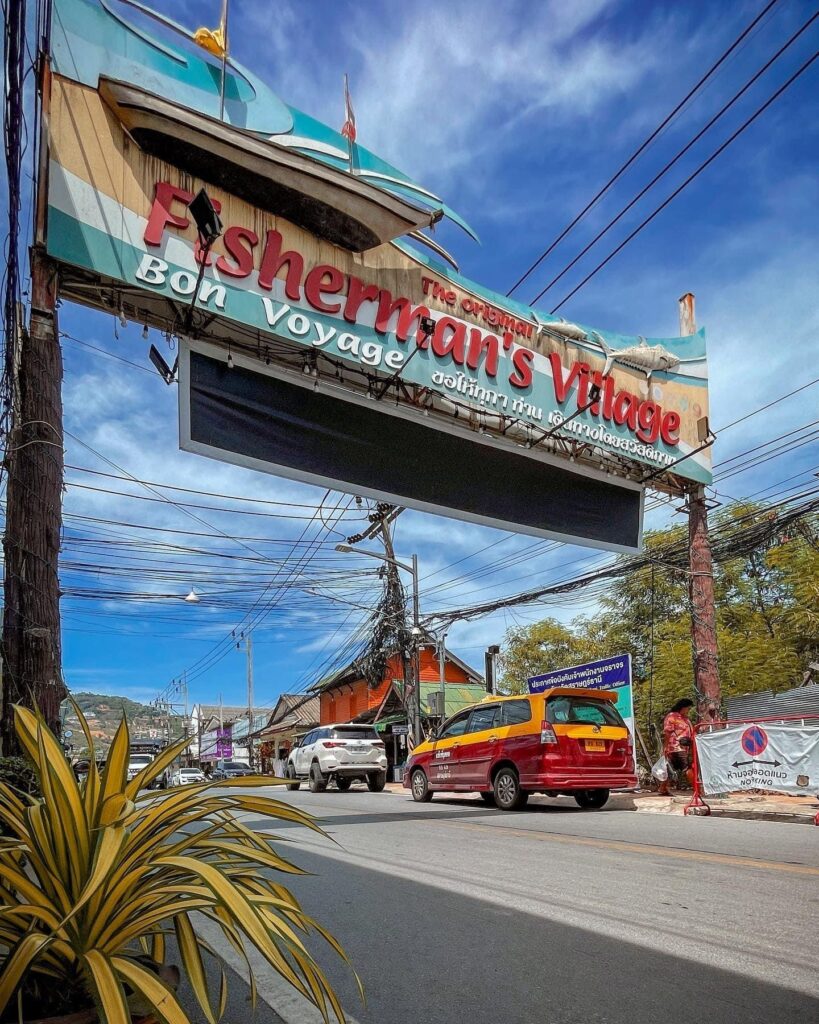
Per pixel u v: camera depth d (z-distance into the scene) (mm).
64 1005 2098
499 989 3650
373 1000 3549
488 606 20406
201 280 9453
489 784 12391
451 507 12250
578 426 14172
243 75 10898
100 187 9352
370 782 20047
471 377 12883
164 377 10266
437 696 24406
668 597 23219
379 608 22688
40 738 2252
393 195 10992
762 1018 3240
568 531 13648
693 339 16469
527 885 5891
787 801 11422
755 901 5188
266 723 48750
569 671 16688
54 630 6898
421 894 5695
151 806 2320
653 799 13156
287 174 10523
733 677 20109
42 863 2123
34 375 7629
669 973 3799
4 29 5430
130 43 9938
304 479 10789
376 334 11805
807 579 18641
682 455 15570
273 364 11000
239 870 2498
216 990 3709
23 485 7109
